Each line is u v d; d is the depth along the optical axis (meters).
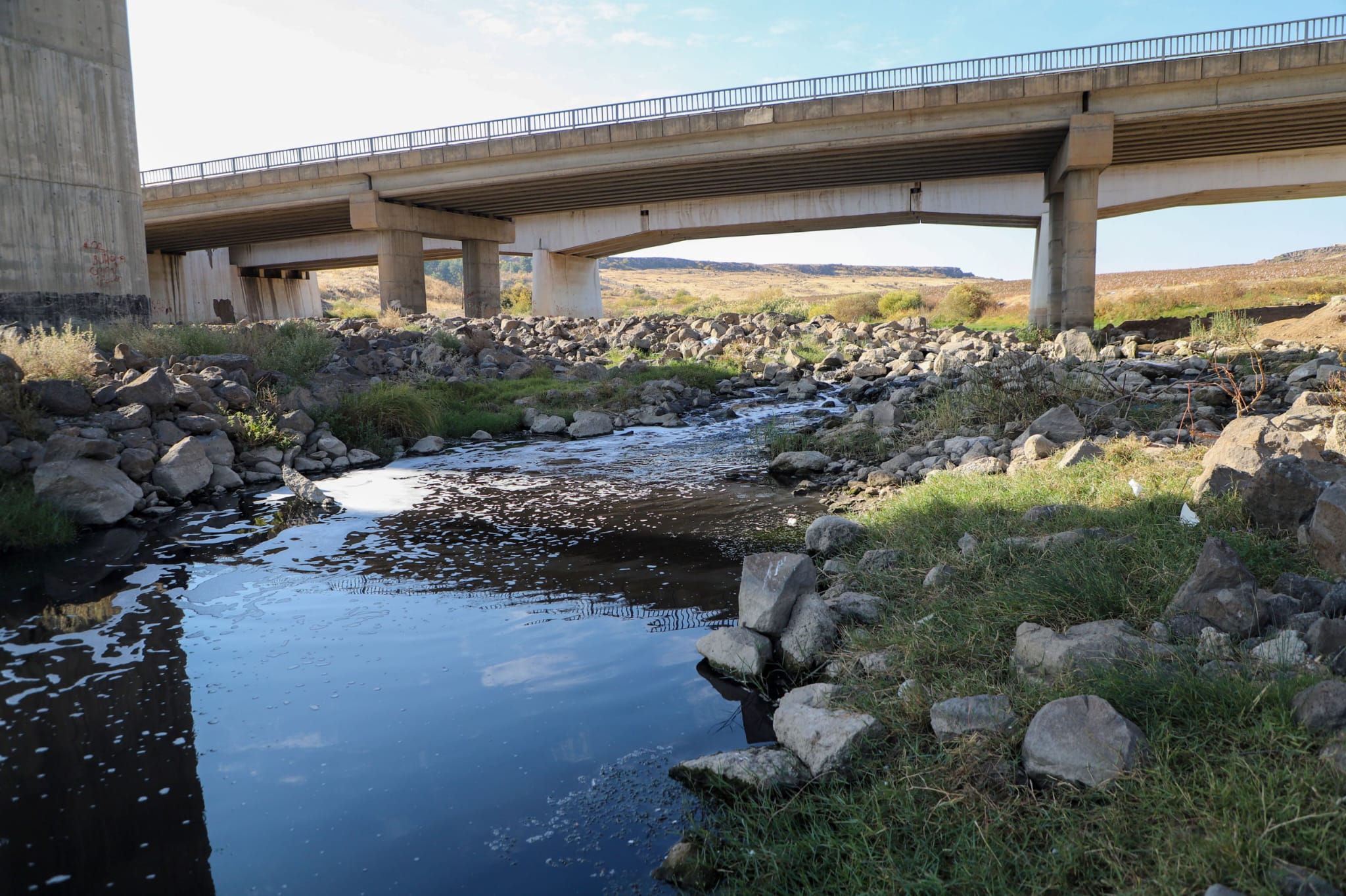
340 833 3.98
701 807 4.14
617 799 4.23
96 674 5.79
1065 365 15.93
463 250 57.44
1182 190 48.66
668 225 61.56
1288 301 44.91
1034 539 6.68
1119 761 3.57
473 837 3.95
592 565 8.13
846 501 10.29
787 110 38.44
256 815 4.13
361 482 12.25
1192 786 3.38
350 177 48.38
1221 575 4.82
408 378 20.53
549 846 3.87
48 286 24.84
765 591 6.02
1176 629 4.70
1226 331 25.64
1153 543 5.88
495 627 6.57
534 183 45.59
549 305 65.81
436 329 26.89
